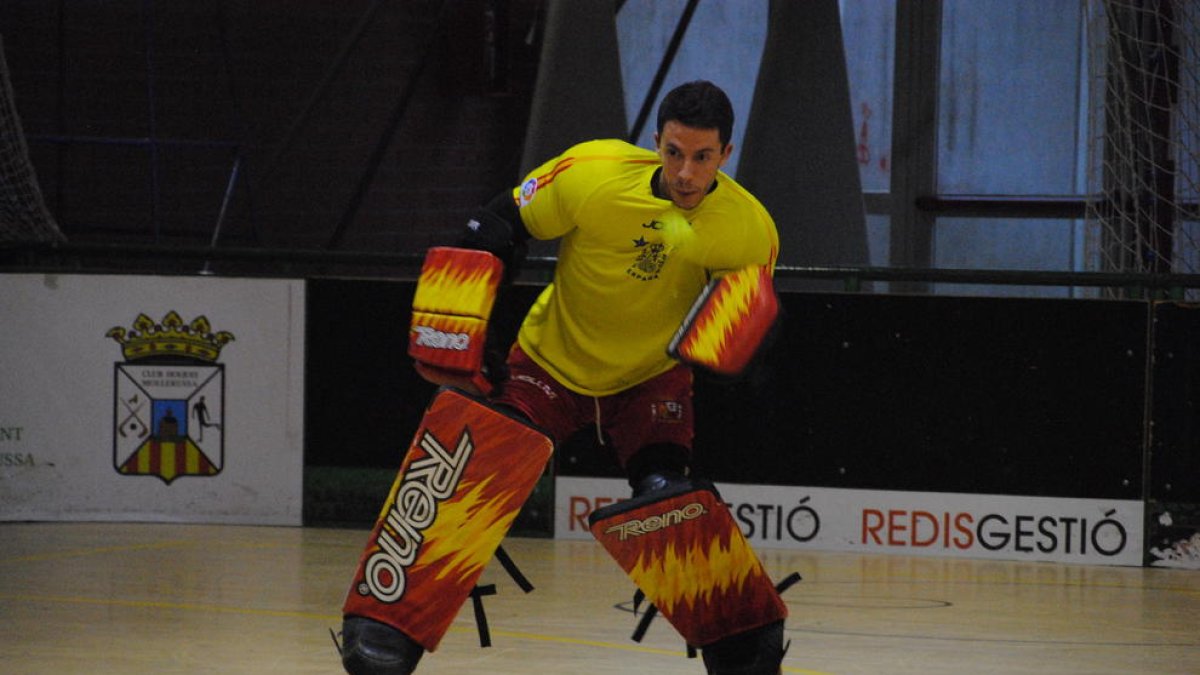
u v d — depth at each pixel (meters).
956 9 41.12
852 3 41.50
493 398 13.31
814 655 17.20
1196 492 25.08
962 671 16.55
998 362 25.45
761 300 12.16
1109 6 31.84
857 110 41.66
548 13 34.31
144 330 26.83
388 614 12.51
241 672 15.59
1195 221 32.84
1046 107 40.84
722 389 25.88
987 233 41.25
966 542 25.58
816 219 33.91
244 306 26.84
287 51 37.62
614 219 12.48
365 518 26.80
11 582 20.98
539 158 33.34
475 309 12.55
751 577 12.80
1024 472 25.45
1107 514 25.34
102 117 36.75
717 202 12.48
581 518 26.39
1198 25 33.19
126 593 20.28
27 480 26.89
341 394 26.80
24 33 36.31
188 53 37.09
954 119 41.31
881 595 21.58
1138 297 25.62
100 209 36.72
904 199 41.41
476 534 12.52
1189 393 25.12
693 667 16.36
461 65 38.47
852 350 25.67
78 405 26.91
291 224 37.78
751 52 41.25
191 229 37.09
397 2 38.09
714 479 26.00
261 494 26.97
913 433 25.62
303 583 21.31
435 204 38.69
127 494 27.00
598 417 13.59
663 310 12.91
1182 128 33.19
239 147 35.94
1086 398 25.34
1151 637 18.91
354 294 26.73
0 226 29.17
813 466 25.83
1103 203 33.00
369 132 38.19
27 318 26.73
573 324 13.18
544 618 19.16
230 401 26.91
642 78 41.47
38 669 15.56
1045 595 21.97
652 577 12.74
